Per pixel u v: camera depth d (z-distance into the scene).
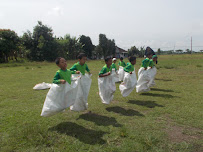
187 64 20.06
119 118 4.61
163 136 3.59
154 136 3.55
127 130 3.87
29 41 37.44
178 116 4.65
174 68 16.55
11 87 8.98
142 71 7.11
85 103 4.77
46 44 37.84
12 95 7.25
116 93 7.52
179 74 12.65
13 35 33.28
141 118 4.59
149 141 3.24
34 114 4.99
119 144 3.31
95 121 4.42
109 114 4.95
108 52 62.25
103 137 3.56
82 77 4.90
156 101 6.11
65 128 4.03
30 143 3.28
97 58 64.75
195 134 3.67
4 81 10.98
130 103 6.00
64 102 4.12
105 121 4.42
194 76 11.50
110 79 5.53
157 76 11.98
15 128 4.02
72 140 3.45
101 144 3.31
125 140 3.42
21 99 6.64
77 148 3.16
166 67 17.22
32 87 9.00
